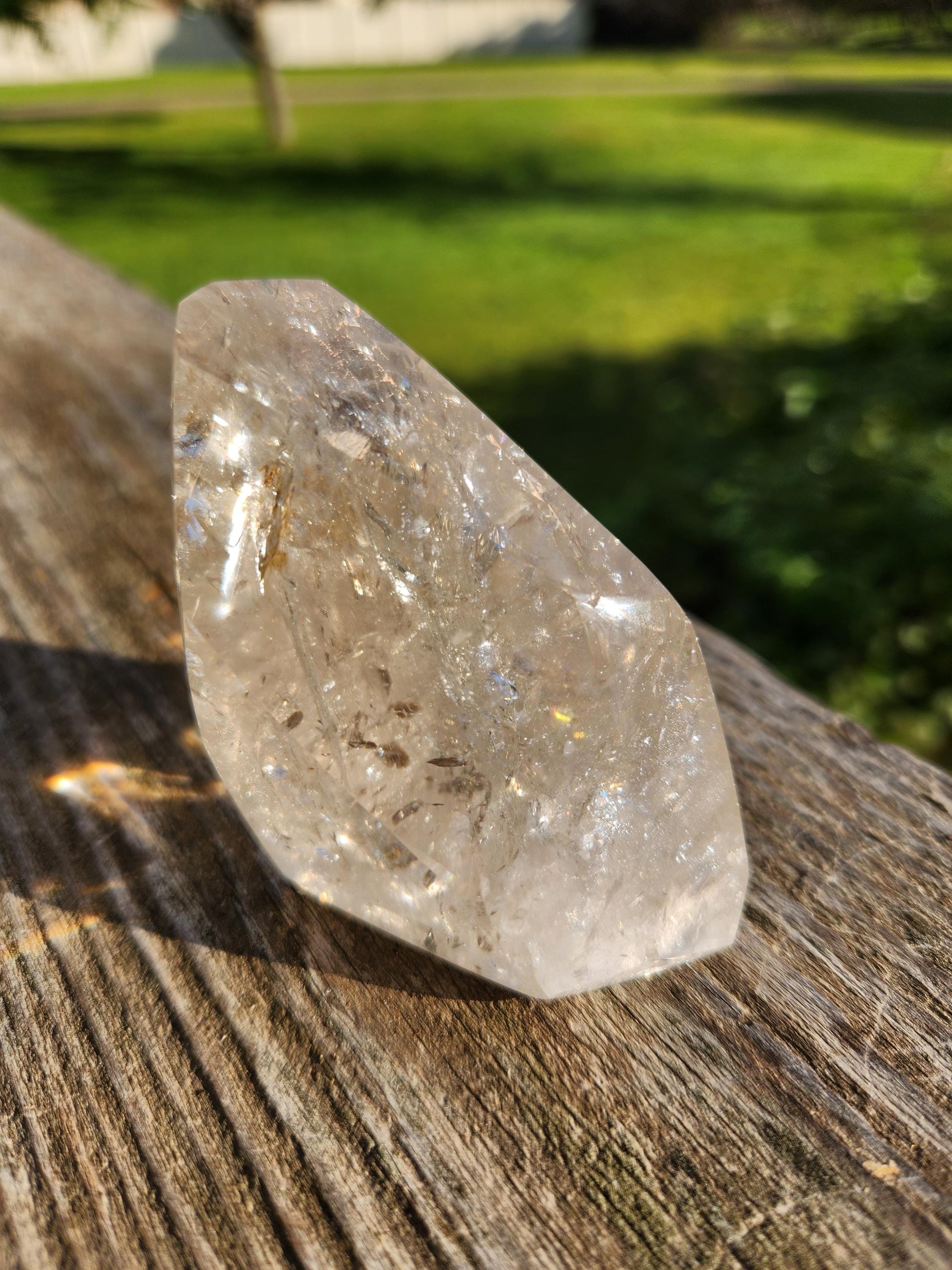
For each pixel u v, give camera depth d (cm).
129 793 13
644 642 10
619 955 10
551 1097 9
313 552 9
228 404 9
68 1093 9
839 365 58
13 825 12
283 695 10
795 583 39
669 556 45
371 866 10
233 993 10
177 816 13
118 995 10
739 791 13
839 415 49
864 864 12
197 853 12
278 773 10
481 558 9
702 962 10
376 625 10
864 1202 8
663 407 66
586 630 9
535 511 9
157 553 19
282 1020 10
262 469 9
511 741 10
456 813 10
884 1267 8
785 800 12
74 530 19
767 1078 9
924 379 50
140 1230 8
